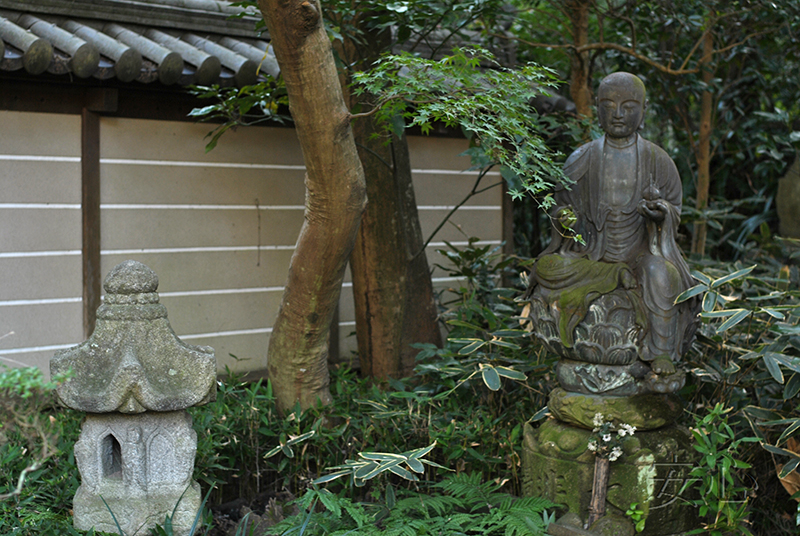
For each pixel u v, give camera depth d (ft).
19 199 14.11
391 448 11.53
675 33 18.71
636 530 9.83
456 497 10.48
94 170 14.62
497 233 19.70
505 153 10.25
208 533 10.55
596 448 9.70
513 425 12.59
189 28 15.96
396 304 14.82
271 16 8.99
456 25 15.11
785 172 20.63
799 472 10.58
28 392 5.88
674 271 9.89
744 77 20.59
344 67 13.84
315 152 10.15
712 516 10.49
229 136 16.24
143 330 9.35
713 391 12.82
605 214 10.39
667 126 23.59
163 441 9.53
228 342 16.43
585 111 18.07
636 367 10.07
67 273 14.64
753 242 19.56
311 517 9.64
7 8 14.17
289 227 17.12
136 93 14.97
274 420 12.23
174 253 15.72
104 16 14.99
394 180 14.62
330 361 17.43
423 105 10.28
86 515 9.34
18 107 13.82
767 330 12.62
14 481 10.41
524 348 13.65
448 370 12.42
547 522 9.67
